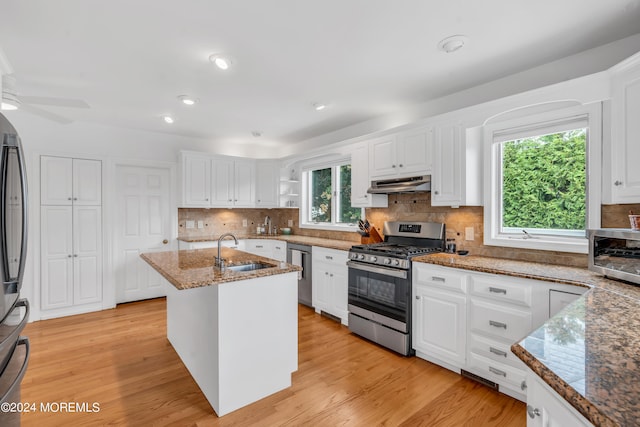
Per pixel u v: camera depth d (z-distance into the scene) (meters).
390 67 2.41
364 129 3.91
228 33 1.94
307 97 3.05
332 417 1.92
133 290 4.38
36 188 3.61
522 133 2.55
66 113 3.57
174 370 2.49
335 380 2.33
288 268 2.21
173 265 2.35
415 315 2.67
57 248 3.75
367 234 3.61
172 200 4.62
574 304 1.37
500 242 2.65
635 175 1.71
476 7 1.70
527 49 2.15
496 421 1.87
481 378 2.28
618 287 1.66
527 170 2.59
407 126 3.09
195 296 2.29
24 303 1.57
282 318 2.21
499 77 2.60
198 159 4.64
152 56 2.22
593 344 0.96
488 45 2.10
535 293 1.96
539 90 2.19
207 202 4.71
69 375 2.41
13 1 1.62
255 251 4.87
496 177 2.75
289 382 2.24
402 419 1.90
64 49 2.12
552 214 2.45
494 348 2.15
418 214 3.33
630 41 2.00
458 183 2.70
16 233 1.44
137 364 2.58
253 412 1.97
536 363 0.85
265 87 2.80
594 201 2.10
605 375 0.77
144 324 3.52
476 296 2.26
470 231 2.87
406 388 2.23
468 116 2.63
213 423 1.87
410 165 3.09
